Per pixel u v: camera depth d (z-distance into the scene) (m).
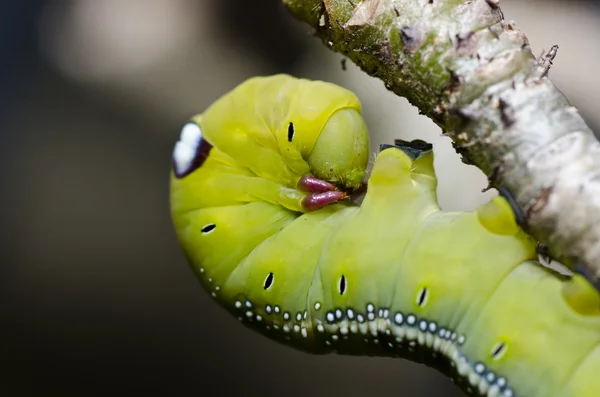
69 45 0.32
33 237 0.31
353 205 0.18
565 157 0.16
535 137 0.16
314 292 0.18
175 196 0.18
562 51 0.29
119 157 0.32
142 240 0.31
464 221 0.17
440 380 0.30
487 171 0.16
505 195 0.16
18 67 0.32
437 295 0.17
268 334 0.18
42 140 0.32
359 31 0.16
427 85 0.16
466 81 0.16
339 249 0.17
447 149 0.28
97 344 0.31
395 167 0.17
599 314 0.16
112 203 0.32
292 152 0.18
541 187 0.16
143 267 0.31
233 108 0.18
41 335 0.31
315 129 0.18
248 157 0.18
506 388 0.17
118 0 0.32
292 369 0.31
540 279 0.17
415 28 0.16
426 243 0.17
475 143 0.16
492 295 0.17
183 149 0.18
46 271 0.31
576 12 0.29
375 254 0.17
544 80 0.16
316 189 0.18
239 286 0.18
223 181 0.18
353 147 0.18
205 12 0.32
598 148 0.16
